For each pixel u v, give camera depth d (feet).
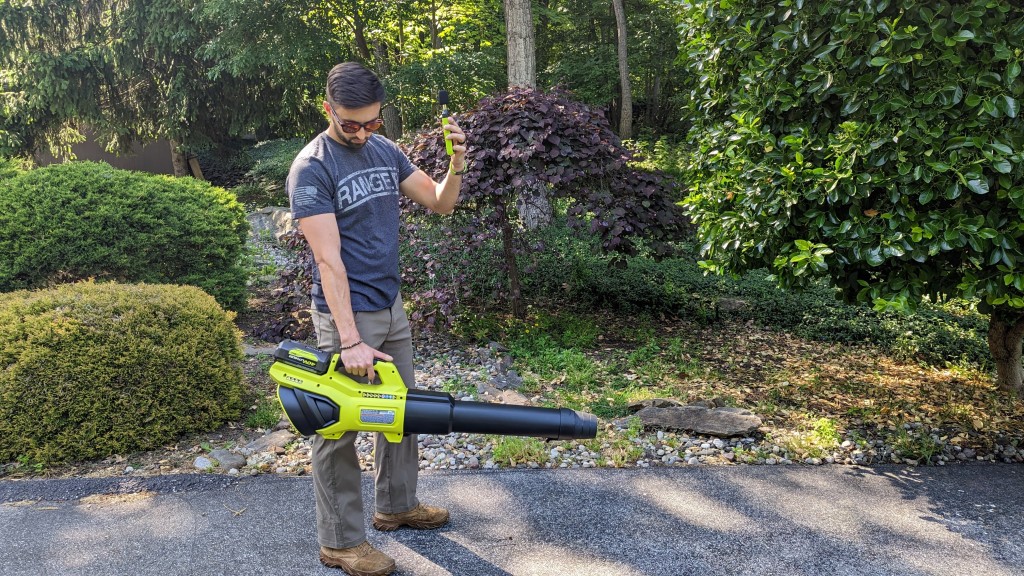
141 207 17.97
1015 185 8.87
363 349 6.83
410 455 8.39
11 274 16.30
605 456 11.08
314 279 7.46
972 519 8.99
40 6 38.17
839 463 10.96
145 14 39.32
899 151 8.98
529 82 33.37
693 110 13.05
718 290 23.38
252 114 45.32
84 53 39.73
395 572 7.63
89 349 10.90
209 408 11.95
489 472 10.44
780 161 10.47
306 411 6.83
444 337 18.26
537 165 15.88
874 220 9.52
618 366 16.10
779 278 10.85
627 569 7.77
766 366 16.75
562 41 67.15
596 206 16.10
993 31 8.48
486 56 37.96
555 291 22.81
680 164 44.34
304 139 50.85
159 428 11.30
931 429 12.28
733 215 11.02
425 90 37.73
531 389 14.23
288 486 9.87
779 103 10.46
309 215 6.74
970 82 8.73
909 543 8.38
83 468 10.58
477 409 6.64
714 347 18.35
